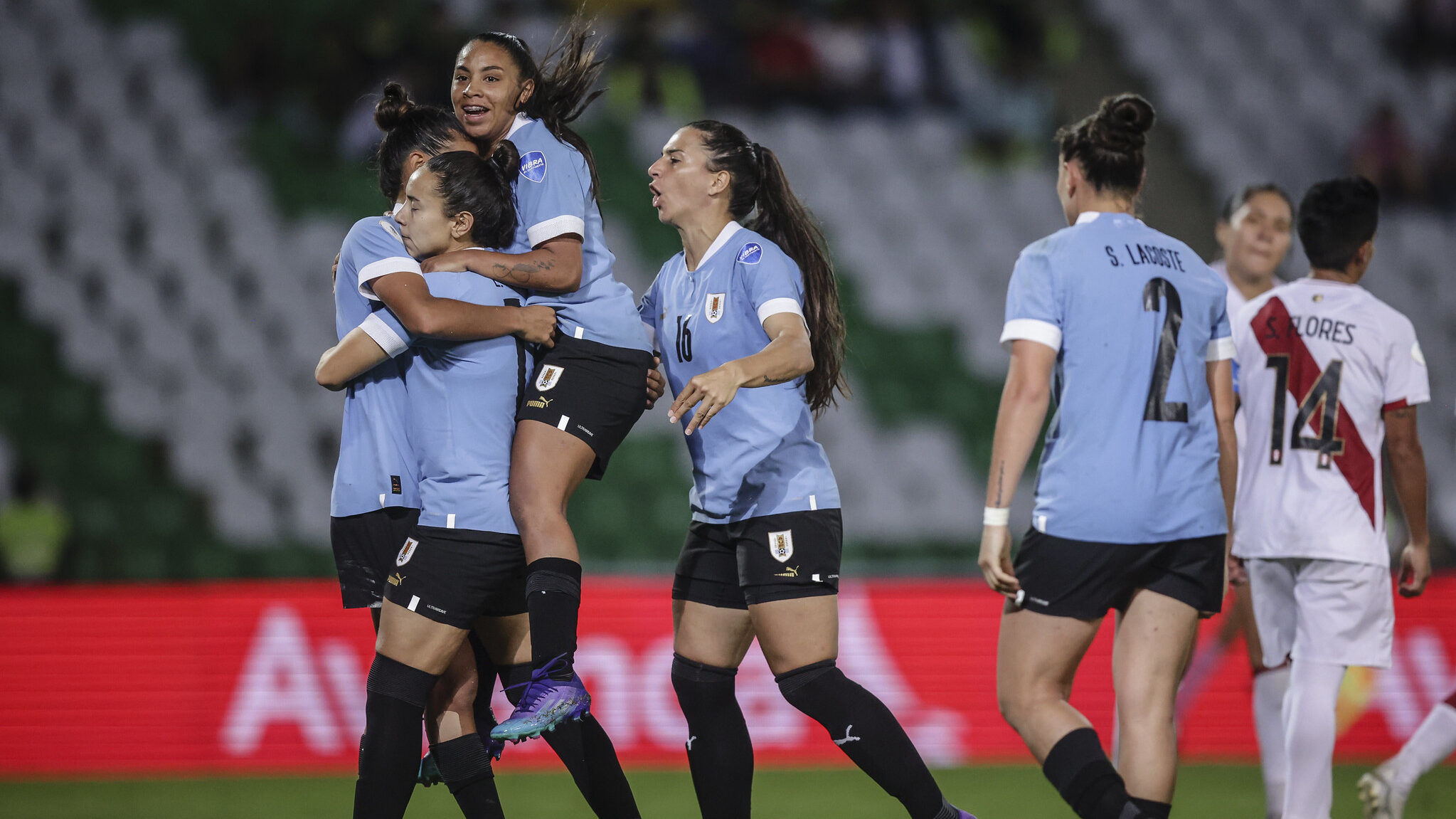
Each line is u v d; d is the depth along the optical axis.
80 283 36.19
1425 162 44.97
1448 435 37.38
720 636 13.09
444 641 11.45
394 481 11.93
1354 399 13.88
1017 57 46.59
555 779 21.69
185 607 23.02
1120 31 47.62
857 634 24.11
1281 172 43.88
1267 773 15.39
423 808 18.83
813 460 12.87
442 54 40.69
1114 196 12.20
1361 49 48.16
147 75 41.19
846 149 43.62
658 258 39.44
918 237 41.69
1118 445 11.52
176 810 18.70
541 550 11.43
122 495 32.22
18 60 40.56
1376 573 13.71
